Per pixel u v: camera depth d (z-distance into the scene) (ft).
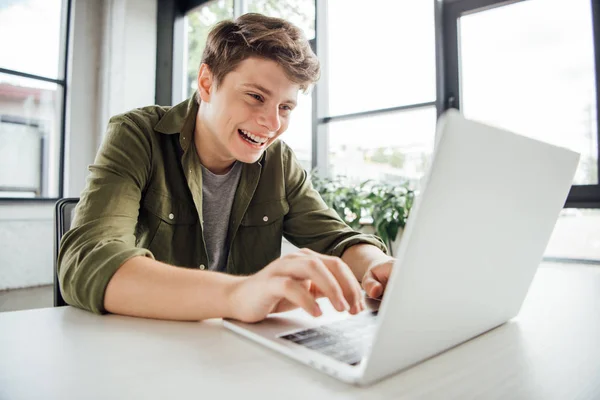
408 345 1.10
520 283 1.56
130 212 2.35
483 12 6.50
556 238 5.86
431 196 0.89
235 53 2.57
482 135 0.96
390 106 7.40
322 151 8.32
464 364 1.23
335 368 1.11
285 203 3.55
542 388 1.06
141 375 1.10
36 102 8.97
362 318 1.63
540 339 1.49
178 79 10.13
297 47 2.64
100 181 2.38
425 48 6.95
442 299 1.12
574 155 1.45
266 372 1.13
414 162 7.11
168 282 1.68
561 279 2.76
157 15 10.15
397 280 0.93
